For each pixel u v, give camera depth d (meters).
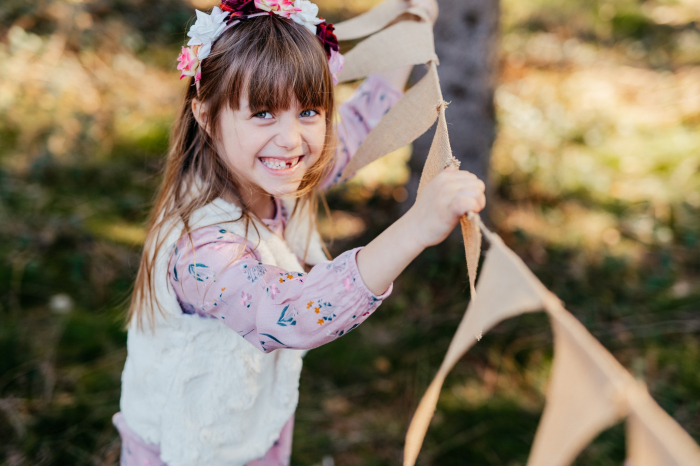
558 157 3.99
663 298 2.94
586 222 3.46
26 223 2.98
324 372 2.43
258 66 1.06
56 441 2.07
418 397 2.34
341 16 5.31
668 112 4.64
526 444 2.17
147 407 1.26
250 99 1.07
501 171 3.77
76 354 2.39
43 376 2.29
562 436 0.55
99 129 3.71
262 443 1.30
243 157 1.12
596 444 2.16
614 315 2.83
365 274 0.91
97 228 3.02
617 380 0.52
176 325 1.17
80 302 2.62
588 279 3.03
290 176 1.13
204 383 1.19
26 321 2.50
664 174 3.93
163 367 1.20
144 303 1.23
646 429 0.50
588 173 3.87
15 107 3.72
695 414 2.32
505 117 4.33
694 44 5.77
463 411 2.28
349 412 2.27
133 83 4.18
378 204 3.32
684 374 2.50
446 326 2.64
